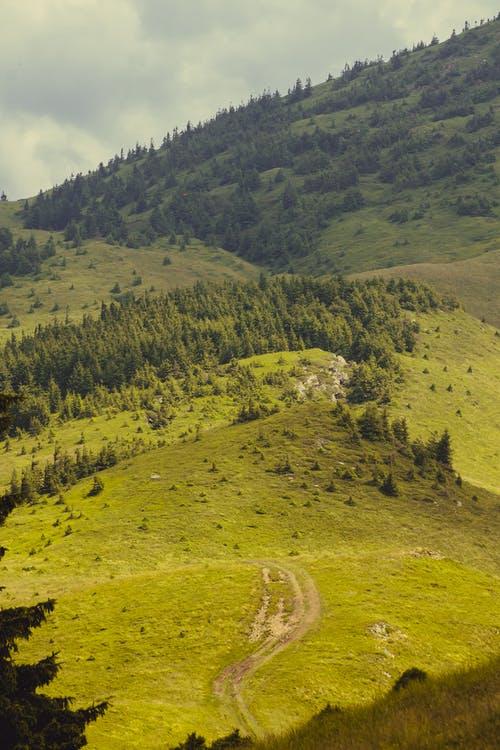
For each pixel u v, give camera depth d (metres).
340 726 25.23
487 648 76.38
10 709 26.72
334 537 121.94
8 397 26.84
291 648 72.38
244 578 96.06
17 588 95.25
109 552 111.81
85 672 68.62
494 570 116.69
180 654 72.69
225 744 37.41
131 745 51.25
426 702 25.52
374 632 74.94
